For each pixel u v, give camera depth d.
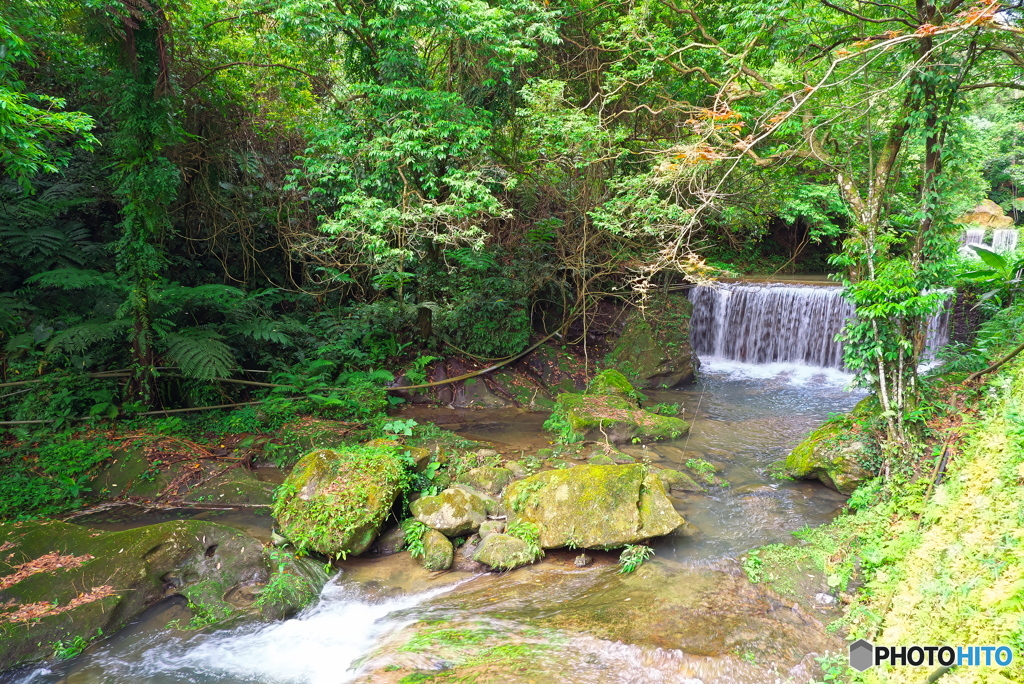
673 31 10.31
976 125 16.67
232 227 11.31
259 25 9.05
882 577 4.66
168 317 9.48
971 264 7.37
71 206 9.61
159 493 6.65
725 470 7.57
